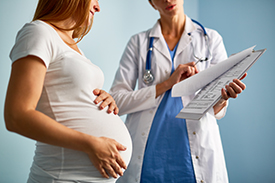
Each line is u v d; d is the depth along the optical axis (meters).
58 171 0.71
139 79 1.31
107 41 1.99
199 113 0.81
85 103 0.76
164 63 1.27
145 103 1.19
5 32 1.68
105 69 1.97
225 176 1.14
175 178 1.08
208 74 0.99
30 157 1.68
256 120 2.04
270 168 1.99
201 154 1.10
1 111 1.62
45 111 0.72
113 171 0.72
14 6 1.71
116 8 2.03
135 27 2.10
